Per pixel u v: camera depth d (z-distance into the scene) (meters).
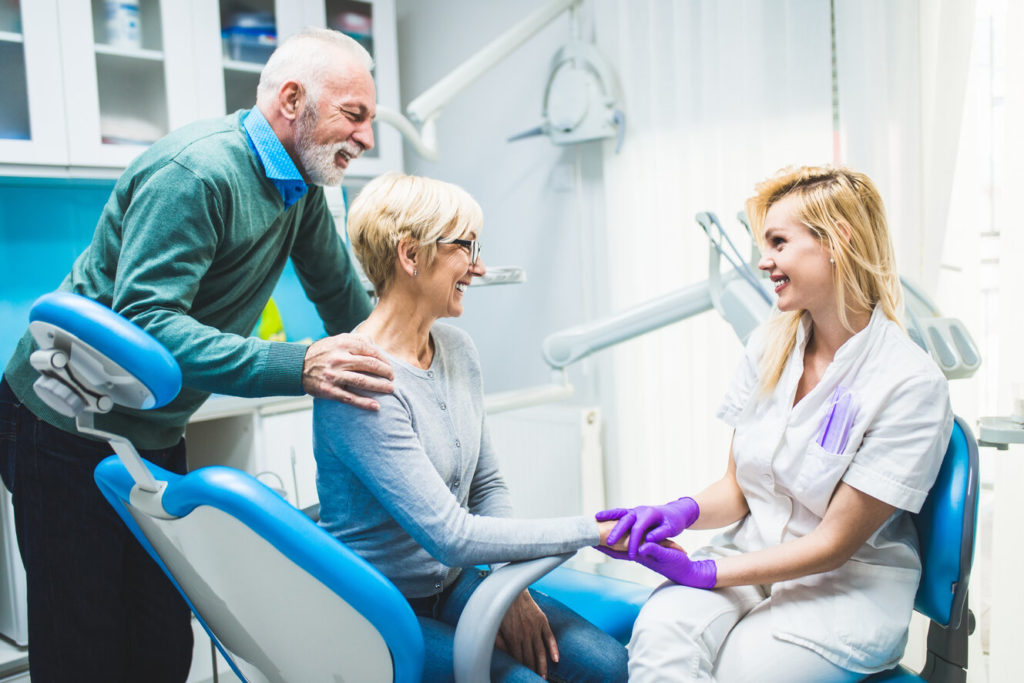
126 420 1.33
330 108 1.31
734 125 2.12
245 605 0.94
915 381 1.03
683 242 2.28
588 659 1.09
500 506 1.23
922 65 1.77
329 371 1.02
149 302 1.17
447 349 1.18
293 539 0.81
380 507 1.07
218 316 1.41
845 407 1.06
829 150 1.97
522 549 1.02
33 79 2.09
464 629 0.95
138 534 1.08
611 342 1.86
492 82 2.90
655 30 2.26
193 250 1.22
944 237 1.74
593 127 2.41
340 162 1.38
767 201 1.15
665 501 2.41
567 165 2.67
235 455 2.32
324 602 0.86
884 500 1.02
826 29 1.94
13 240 2.41
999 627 1.66
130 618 1.42
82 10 2.15
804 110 2.00
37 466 1.33
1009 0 1.54
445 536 0.99
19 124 2.10
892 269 1.10
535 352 2.88
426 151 2.22
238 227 1.30
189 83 2.35
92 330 0.83
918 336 1.30
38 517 1.34
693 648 1.02
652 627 1.04
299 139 1.32
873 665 1.04
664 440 2.38
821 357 1.16
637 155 2.37
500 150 2.92
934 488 1.10
